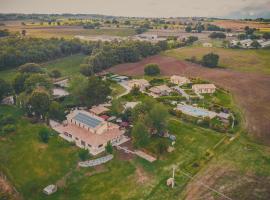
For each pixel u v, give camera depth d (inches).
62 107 5305.1
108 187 3663.9
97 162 4060.0
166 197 3481.8
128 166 4025.6
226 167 4035.4
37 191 3634.4
